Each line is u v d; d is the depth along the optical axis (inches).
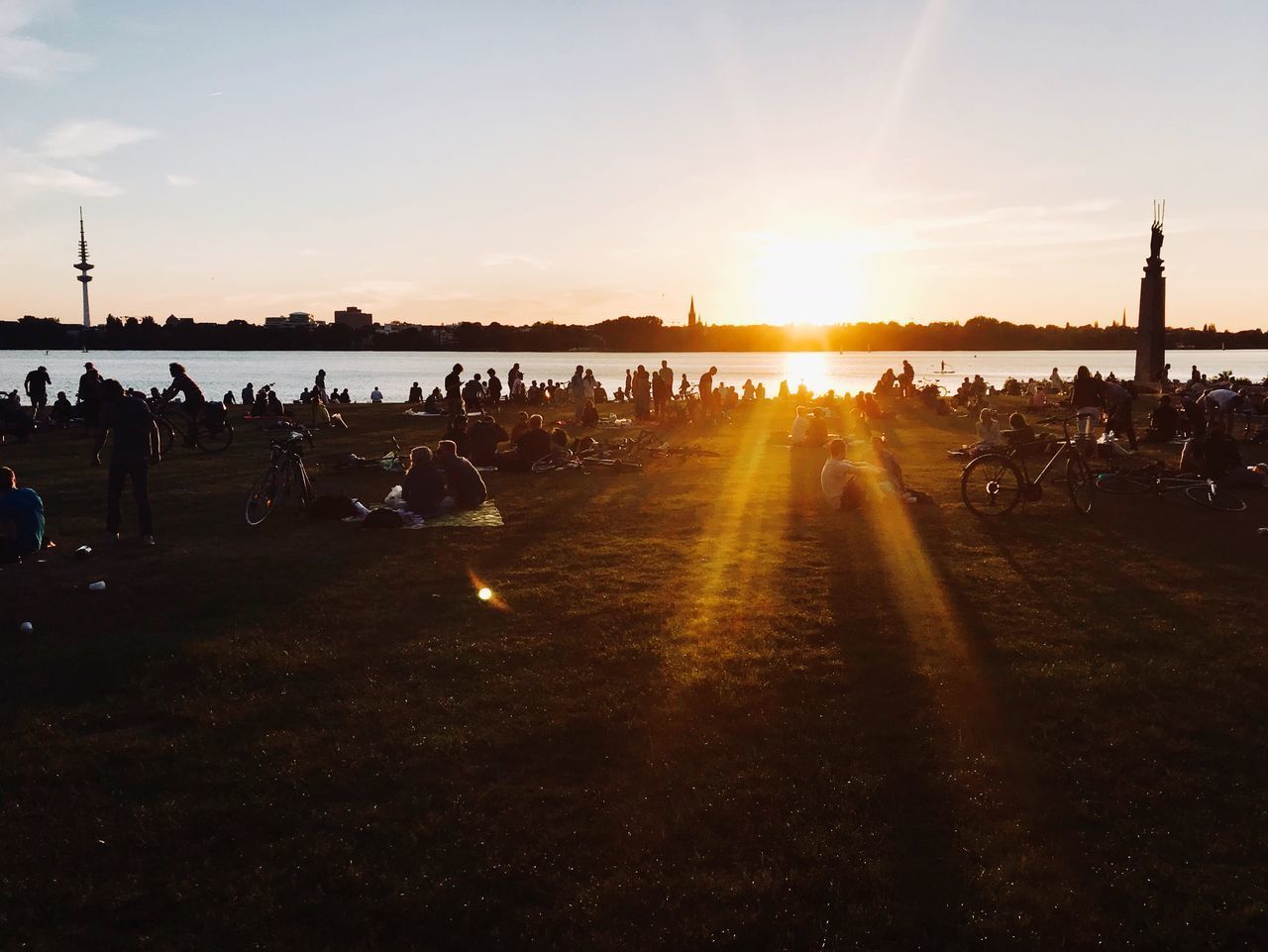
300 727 261.1
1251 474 661.9
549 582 419.8
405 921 179.6
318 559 465.4
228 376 5172.2
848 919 178.5
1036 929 175.9
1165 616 360.5
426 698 280.1
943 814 214.4
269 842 205.0
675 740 251.9
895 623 353.4
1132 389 1601.9
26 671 305.1
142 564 452.8
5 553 448.1
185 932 176.6
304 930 177.2
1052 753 243.1
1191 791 224.4
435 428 1221.7
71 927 177.6
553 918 179.5
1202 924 176.7
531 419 820.0
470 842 203.5
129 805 219.9
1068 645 326.3
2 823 212.5
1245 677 295.9
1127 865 194.7
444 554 477.1
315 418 1202.0
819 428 1002.1
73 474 762.2
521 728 257.9
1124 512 596.7
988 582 414.6
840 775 231.6
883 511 604.4
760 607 376.2
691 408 1328.7
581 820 212.4
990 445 871.1
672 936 174.7
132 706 276.2
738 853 199.3
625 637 337.4
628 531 540.4
